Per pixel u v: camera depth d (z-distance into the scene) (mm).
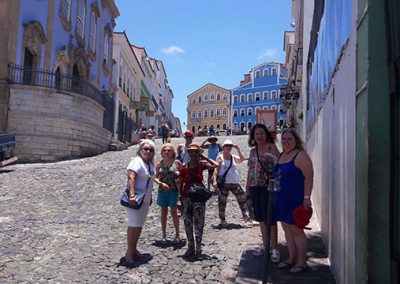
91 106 24016
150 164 6668
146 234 8039
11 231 7930
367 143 3168
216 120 99500
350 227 3922
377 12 3186
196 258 6605
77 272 6012
